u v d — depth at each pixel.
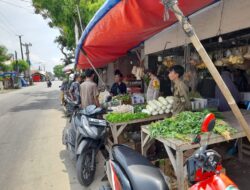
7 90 35.69
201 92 6.46
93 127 4.02
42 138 7.07
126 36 4.72
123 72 11.83
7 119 10.65
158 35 6.12
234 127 3.21
